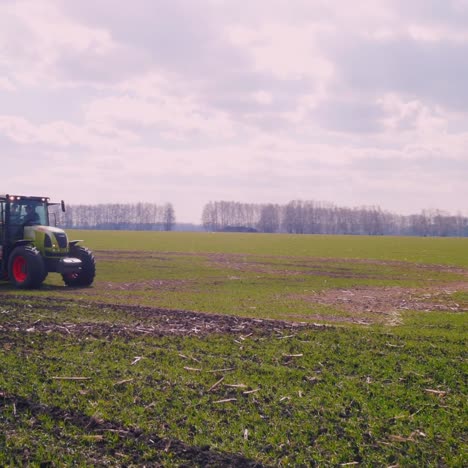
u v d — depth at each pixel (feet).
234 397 23.86
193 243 184.85
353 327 38.91
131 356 29.89
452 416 22.15
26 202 62.23
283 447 19.20
